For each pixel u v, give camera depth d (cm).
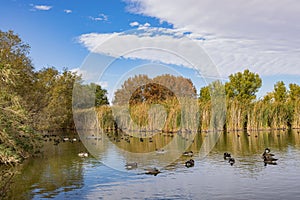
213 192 1144
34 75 3322
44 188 1234
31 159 1938
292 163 1655
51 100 3934
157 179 1334
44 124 3397
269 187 1200
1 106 1903
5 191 1209
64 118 3925
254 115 3966
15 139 1922
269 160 1692
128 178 1351
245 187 1204
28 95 3231
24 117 1969
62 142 2933
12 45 2972
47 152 2248
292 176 1362
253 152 2094
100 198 1093
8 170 1605
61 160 1872
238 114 3881
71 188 1223
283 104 4300
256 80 5653
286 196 1089
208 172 1461
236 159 1809
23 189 1228
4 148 1781
